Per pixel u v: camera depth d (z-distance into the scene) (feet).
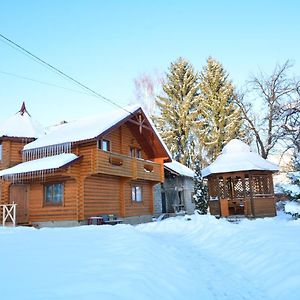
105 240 26.99
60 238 27.25
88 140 53.21
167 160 76.95
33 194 59.57
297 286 17.31
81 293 13.24
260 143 103.65
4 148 64.90
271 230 36.47
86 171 55.06
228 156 70.90
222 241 33.81
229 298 17.13
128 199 68.59
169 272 20.10
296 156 69.41
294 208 53.52
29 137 66.03
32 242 24.40
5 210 59.57
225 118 115.96
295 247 24.99
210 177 71.41
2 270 15.87
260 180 68.28
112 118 61.72
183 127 118.52
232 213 69.77
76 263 18.26
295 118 89.61
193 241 37.01
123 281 15.26
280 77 100.12
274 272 20.52
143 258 20.61
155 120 123.85
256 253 25.66
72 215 54.75
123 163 61.93
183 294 16.93
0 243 23.30
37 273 15.76
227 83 122.62
